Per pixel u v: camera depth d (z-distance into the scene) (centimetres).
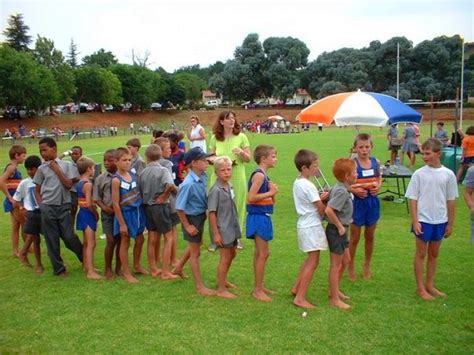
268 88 7456
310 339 429
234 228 532
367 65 6700
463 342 419
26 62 5200
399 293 536
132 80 6981
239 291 554
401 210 995
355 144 588
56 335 446
